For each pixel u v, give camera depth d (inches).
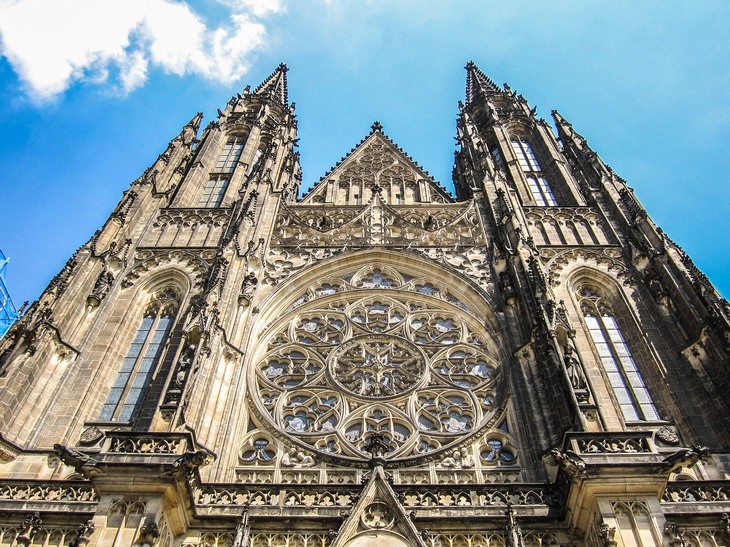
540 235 2600.9
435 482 1689.2
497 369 2026.3
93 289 2217.0
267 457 1772.9
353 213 2743.6
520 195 2928.2
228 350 1967.3
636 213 2539.4
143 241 2564.0
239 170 3169.3
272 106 3966.5
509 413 1877.5
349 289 2347.4
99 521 1327.5
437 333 2181.3
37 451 1716.3
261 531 1450.5
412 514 1467.8
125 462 1400.1
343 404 1914.4
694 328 2011.6
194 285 2319.1
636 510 1341.0
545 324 1873.8
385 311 2279.8
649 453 1414.9
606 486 1366.9
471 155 3235.7
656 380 1980.8
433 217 2711.6
